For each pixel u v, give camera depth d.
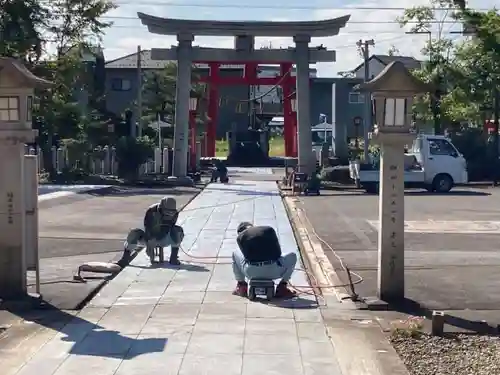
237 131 71.31
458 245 17.80
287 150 47.12
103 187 35.75
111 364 8.41
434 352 8.94
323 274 13.84
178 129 38.66
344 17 38.19
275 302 11.41
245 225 12.08
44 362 8.50
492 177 44.12
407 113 10.98
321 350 8.95
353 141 68.06
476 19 44.28
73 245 17.42
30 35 38.12
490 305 11.35
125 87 77.75
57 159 41.00
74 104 42.53
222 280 13.10
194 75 50.88
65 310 10.89
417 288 12.55
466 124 49.56
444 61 44.97
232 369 8.23
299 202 30.03
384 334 9.69
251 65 45.84
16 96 10.83
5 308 10.84
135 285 12.70
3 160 11.03
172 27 38.03
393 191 11.16
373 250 17.02
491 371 8.20
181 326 9.98
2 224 11.09
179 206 26.97
